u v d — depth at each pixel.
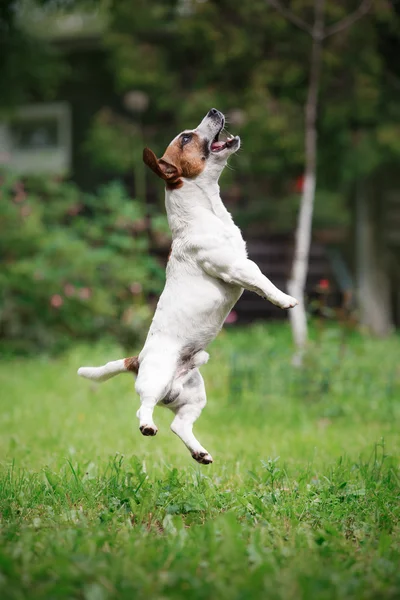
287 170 17.78
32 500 5.10
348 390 9.93
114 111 20.47
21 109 21.28
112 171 19.69
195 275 5.11
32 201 15.19
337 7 15.46
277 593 3.47
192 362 5.17
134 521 4.80
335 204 18.56
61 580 3.62
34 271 14.05
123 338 14.33
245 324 19.84
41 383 11.20
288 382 9.95
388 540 4.23
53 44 19.52
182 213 5.20
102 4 17.44
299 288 11.60
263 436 7.89
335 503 4.96
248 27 16.44
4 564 3.74
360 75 16.47
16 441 7.53
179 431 5.20
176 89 17.45
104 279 14.87
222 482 5.64
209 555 3.94
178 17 16.67
